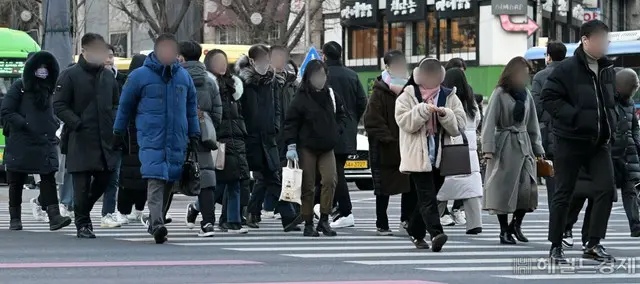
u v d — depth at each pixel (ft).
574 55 85.87
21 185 118.42
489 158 106.11
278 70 125.70
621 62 279.08
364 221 139.13
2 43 253.03
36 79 114.73
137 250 96.12
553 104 85.46
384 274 79.30
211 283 72.84
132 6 447.83
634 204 116.57
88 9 433.48
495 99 106.11
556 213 86.63
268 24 351.67
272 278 76.02
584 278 78.38
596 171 86.84
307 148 111.04
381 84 109.91
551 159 114.62
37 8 388.16
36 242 103.81
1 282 73.05
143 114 100.53
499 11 397.80
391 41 431.84
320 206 113.39
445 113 93.97
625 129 113.19
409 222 99.96
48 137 115.85
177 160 101.30
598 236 87.92
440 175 96.58
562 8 433.07
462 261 88.94
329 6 440.45
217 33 427.74
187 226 124.47
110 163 107.76
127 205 127.54
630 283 75.97
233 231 116.06
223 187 118.42
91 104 107.45
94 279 74.84
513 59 106.42
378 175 111.14
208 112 109.60
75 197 108.99
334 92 114.73
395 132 110.01
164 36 100.89
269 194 132.87
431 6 418.92
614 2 489.67
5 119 115.34
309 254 93.91
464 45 410.93
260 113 119.65
